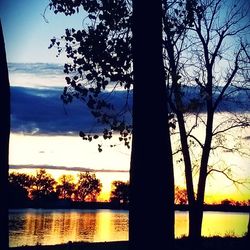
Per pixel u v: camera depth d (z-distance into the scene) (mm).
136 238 6445
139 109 6723
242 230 43438
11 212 110062
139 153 6602
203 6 20984
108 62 11180
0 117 5676
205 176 22703
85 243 21438
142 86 6754
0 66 5730
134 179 6602
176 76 13250
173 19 13867
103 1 11273
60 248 19125
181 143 22000
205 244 20266
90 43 11297
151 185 6469
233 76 23859
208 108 22875
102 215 121938
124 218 104688
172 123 11930
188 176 22219
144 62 6797
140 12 6957
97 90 11469
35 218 86812
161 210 6441
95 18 11508
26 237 43312
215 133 23375
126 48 11023
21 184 122500
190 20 13930
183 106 15547
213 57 22906
